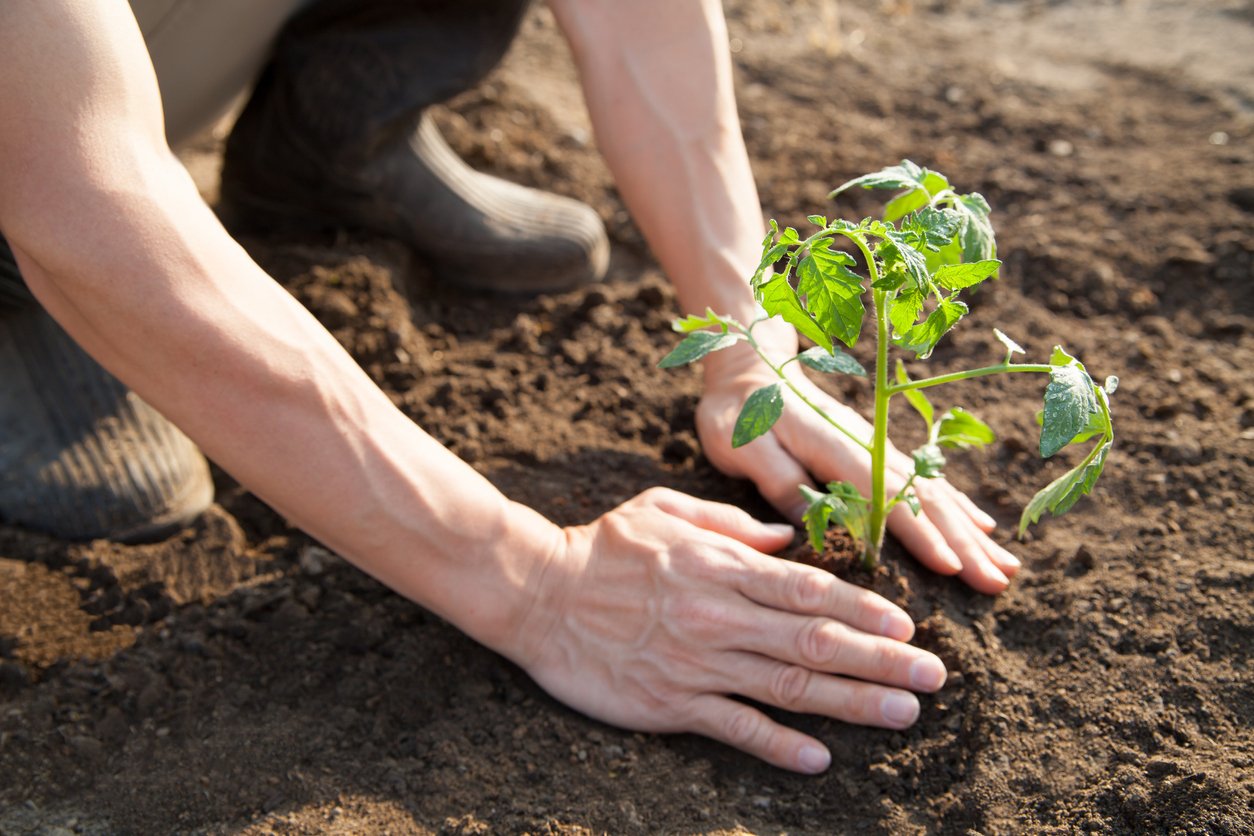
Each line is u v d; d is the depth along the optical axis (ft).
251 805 2.92
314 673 3.11
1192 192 4.20
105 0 2.65
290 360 2.75
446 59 3.72
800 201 4.24
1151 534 3.29
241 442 2.77
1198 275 3.93
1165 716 2.96
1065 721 2.98
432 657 3.13
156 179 2.68
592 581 3.01
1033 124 4.71
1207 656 3.03
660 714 3.00
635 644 2.98
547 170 4.49
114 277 2.65
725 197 3.36
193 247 2.70
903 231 2.69
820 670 2.95
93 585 3.25
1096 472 2.68
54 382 3.38
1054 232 4.10
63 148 2.61
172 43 3.30
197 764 2.97
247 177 3.96
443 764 2.97
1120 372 3.68
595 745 3.01
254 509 3.43
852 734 2.98
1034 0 6.11
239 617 3.19
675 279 3.43
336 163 3.82
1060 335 3.80
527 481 3.44
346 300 3.73
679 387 3.69
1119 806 2.85
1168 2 5.92
